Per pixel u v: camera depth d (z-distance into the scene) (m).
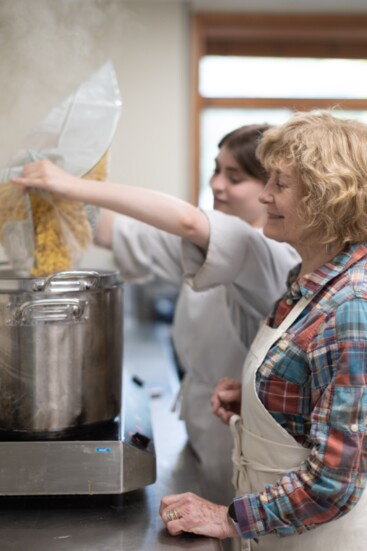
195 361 1.71
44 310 1.12
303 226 1.11
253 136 1.59
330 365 1.01
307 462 1.01
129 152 3.59
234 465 1.27
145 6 3.51
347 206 1.05
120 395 1.29
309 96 3.92
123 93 3.55
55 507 1.21
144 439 1.26
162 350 2.86
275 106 3.91
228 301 1.64
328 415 0.98
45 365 1.13
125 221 1.80
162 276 1.81
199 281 1.37
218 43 3.83
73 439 1.17
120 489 1.14
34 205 1.37
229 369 1.66
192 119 3.80
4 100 1.50
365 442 0.99
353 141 1.08
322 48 3.87
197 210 1.34
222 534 1.07
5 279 1.12
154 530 1.13
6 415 1.15
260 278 1.44
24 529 1.13
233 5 3.67
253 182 1.60
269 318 1.22
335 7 3.71
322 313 1.04
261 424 1.13
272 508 1.01
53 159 1.35
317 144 1.07
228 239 1.33
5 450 1.13
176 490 1.32
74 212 1.40
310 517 1.01
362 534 1.07
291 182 1.11
